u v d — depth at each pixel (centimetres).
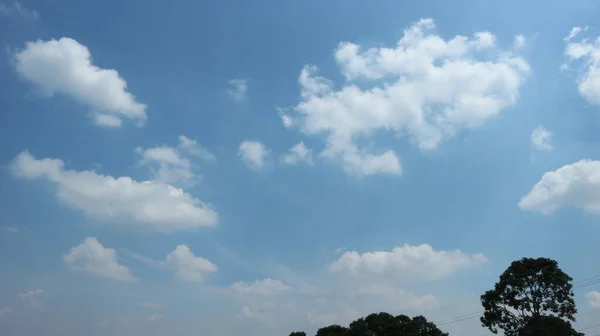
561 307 6238
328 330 10106
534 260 6419
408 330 8412
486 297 6675
